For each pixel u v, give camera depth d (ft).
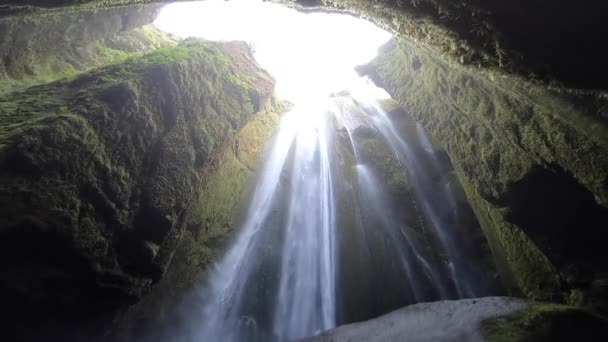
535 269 21.49
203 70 23.61
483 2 9.73
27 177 12.99
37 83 20.48
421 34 14.43
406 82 31.09
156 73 19.44
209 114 22.81
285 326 28.63
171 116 19.54
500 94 16.49
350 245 32.68
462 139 24.03
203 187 22.82
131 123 17.13
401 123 43.88
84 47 25.18
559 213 18.20
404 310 21.15
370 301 28.99
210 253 26.55
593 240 17.53
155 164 17.90
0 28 18.12
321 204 36.86
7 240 12.16
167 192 17.81
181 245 22.58
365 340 18.93
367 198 36.01
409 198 36.11
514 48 10.50
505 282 25.72
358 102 50.49
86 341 15.26
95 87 17.46
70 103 16.51
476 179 23.32
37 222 12.64
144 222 16.57
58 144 13.94
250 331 27.55
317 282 31.19
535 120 15.16
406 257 31.71
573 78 10.12
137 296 16.14
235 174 30.32
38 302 12.92
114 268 15.12
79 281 13.97
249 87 27.94
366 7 15.06
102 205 14.96
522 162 18.37
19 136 13.41
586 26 8.68
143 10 29.71
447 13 11.24
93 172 14.92
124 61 20.70
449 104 23.98
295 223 34.76
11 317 12.51
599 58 9.12
